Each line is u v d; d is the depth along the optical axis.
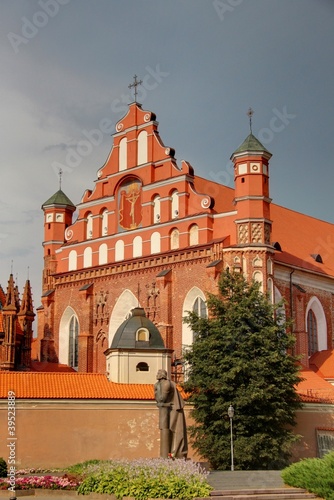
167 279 71.31
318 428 62.94
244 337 57.06
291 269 75.31
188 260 70.50
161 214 74.50
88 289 78.44
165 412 42.38
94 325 77.94
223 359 55.78
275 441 54.72
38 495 37.75
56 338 81.31
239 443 53.81
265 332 57.03
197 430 56.38
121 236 77.81
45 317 82.12
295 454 60.97
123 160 79.62
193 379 56.56
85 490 37.25
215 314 58.94
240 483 40.16
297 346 73.50
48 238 85.56
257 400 54.88
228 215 69.50
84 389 56.44
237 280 60.44
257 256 67.00
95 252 79.94
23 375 56.59
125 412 56.12
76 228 82.88
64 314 81.19
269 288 66.88
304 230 90.56
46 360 81.19
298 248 83.31
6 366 70.19
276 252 75.19
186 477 37.00
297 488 38.56
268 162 69.94
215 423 54.88
